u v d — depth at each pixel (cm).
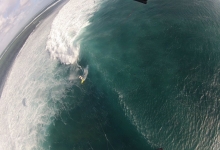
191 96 2748
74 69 3578
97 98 3009
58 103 3228
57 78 3622
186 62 3130
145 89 2867
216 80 2900
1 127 3622
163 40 3503
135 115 2638
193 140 2389
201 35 3453
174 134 2428
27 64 4531
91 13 4675
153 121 2558
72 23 4547
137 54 3359
